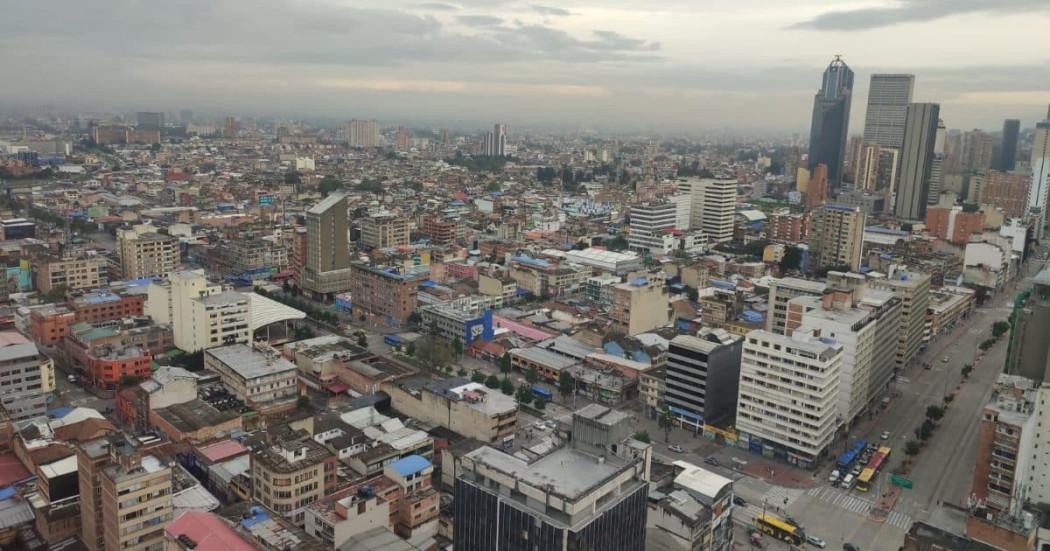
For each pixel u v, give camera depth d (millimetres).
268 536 184375
